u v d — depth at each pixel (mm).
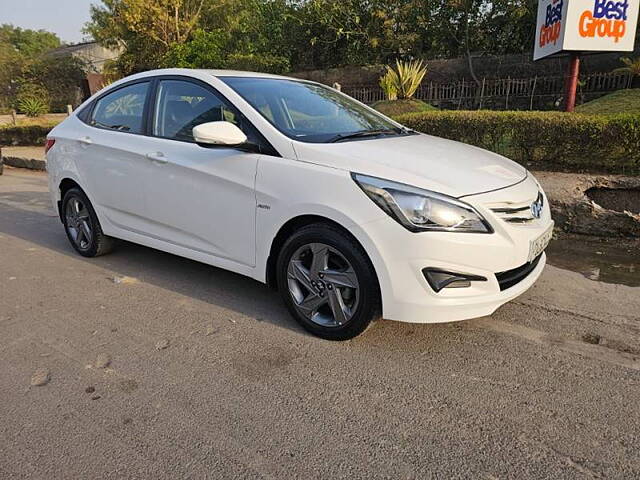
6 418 2352
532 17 15898
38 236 5484
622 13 7535
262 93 3531
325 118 3602
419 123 7172
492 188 2768
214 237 3426
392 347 2947
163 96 3812
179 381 2635
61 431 2258
